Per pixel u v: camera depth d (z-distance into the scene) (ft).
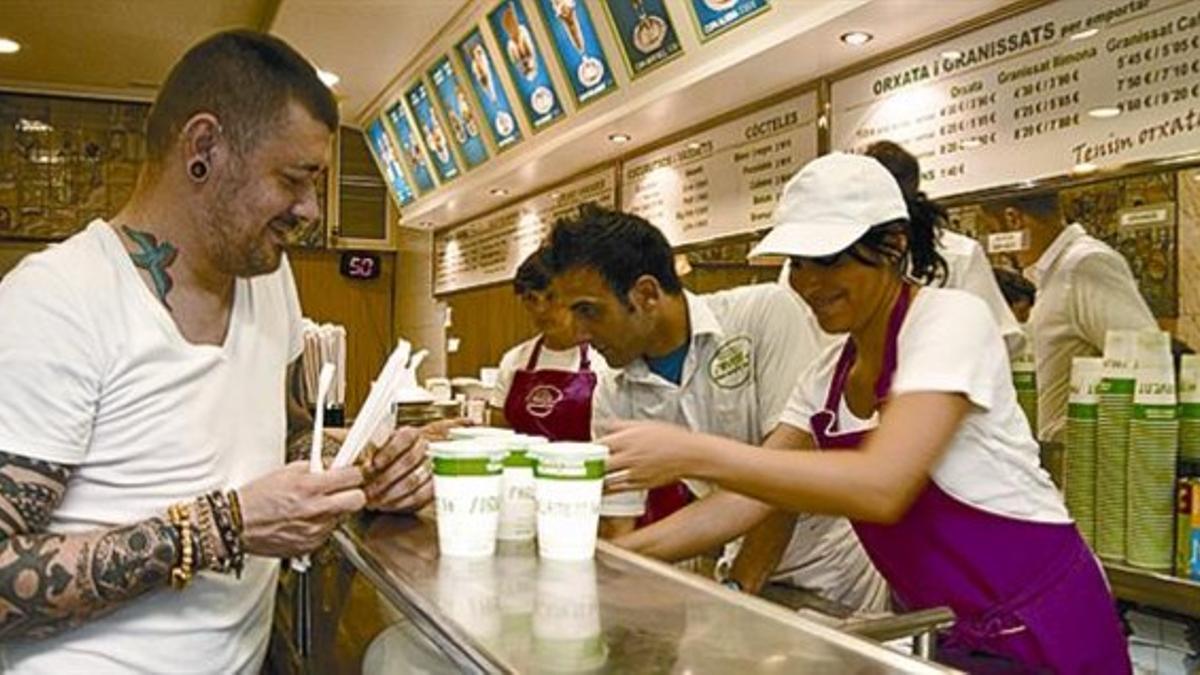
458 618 3.17
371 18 16.16
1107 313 7.32
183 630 4.07
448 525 4.01
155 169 4.03
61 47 19.98
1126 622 6.84
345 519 4.52
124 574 3.58
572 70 13.04
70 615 3.57
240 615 4.33
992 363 4.76
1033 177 7.74
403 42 17.40
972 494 4.80
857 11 8.20
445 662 3.30
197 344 4.10
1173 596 6.48
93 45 19.84
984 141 8.18
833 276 4.78
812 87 10.17
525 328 18.30
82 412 3.68
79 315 3.67
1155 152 6.84
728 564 6.73
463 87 16.74
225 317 4.30
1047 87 7.63
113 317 3.78
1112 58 7.13
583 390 8.93
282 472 3.89
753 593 6.11
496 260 19.80
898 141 9.05
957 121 8.43
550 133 14.24
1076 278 7.54
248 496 3.78
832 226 4.64
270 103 3.86
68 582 3.49
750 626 3.06
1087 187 7.44
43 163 23.31
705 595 3.43
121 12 17.95
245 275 4.14
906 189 5.64
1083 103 7.35
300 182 4.02
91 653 3.86
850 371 5.34
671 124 12.42
